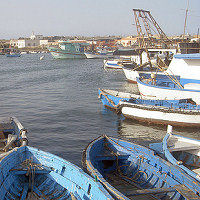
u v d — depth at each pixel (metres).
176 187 13.17
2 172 13.59
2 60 158.50
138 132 27.58
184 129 28.47
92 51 186.75
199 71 34.12
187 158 18.45
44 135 26.27
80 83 62.78
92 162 15.41
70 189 13.73
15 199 13.52
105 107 37.41
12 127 21.56
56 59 165.12
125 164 17.31
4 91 51.56
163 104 31.38
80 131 27.70
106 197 11.12
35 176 15.38
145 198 13.95
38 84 61.00
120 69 98.81
